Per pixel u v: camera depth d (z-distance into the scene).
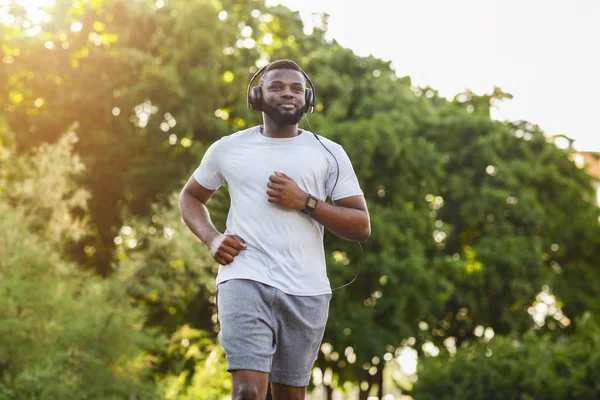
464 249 23.25
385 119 19.52
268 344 3.65
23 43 18.59
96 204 17.92
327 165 3.82
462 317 22.67
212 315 17.69
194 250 12.30
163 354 14.55
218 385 13.64
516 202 22.84
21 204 11.87
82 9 19.20
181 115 17.42
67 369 10.77
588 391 14.85
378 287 18.98
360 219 3.75
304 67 20.86
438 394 16.33
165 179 17.62
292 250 3.70
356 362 18.41
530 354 15.95
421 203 20.67
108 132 18.30
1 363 10.49
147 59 18.11
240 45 20.05
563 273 24.69
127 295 12.20
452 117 23.09
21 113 18.88
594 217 24.08
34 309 10.66
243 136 3.84
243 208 3.74
